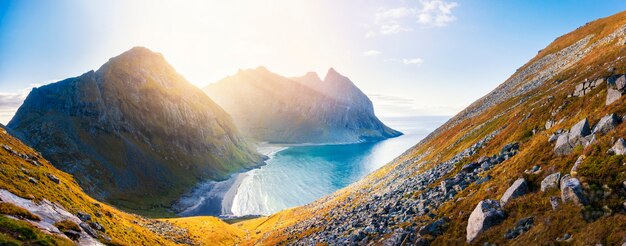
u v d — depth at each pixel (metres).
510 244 23.23
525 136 42.41
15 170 43.12
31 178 43.22
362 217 49.16
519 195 27.27
